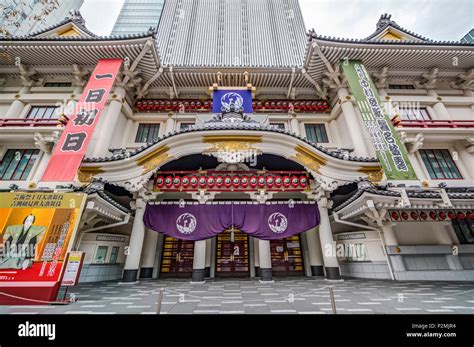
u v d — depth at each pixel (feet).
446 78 52.34
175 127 52.75
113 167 35.47
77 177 34.96
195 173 38.91
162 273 44.65
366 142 45.19
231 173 39.01
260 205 37.29
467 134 43.96
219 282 35.42
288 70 51.70
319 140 52.70
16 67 49.90
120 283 33.40
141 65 48.83
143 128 52.90
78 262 23.07
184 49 115.24
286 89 56.18
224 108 47.42
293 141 36.70
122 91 48.78
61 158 34.99
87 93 42.22
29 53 46.57
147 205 37.17
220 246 47.06
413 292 25.18
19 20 66.03
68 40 44.04
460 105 50.24
